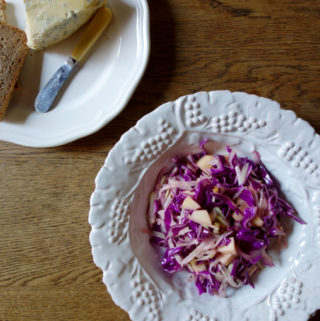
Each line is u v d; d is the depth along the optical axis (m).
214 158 0.45
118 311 0.50
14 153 0.50
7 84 0.48
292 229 0.45
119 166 0.43
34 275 0.50
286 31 0.49
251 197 0.44
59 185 0.50
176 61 0.49
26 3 0.47
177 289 0.45
